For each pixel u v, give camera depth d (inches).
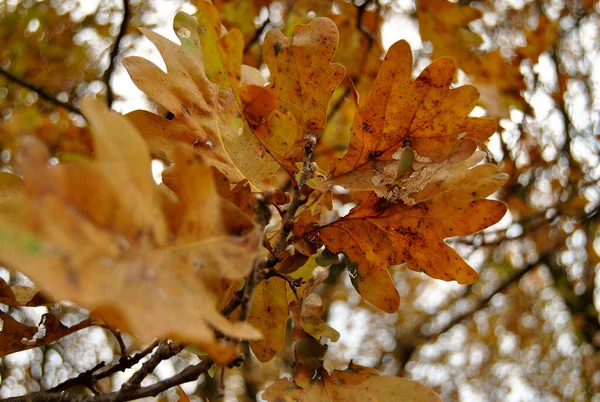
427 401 19.8
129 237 14.8
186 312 14.9
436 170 20.2
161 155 20.5
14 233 12.2
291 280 19.7
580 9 58.6
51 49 46.6
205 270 15.9
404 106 20.2
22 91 45.0
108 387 51.2
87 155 31.5
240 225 17.0
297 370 20.0
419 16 37.0
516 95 37.4
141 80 20.8
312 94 20.3
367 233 20.6
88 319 20.3
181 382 17.7
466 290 87.5
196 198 16.1
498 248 72.2
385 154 20.4
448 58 20.0
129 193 14.8
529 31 41.1
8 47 45.9
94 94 44.9
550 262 76.4
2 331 19.9
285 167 20.1
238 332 15.2
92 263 13.6
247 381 66.3
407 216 20.5
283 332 20.6
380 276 20.7
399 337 87.7
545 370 92.4
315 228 20.5
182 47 21.5
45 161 13.5
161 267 15.1
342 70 20.4
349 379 20.0
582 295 81.1
